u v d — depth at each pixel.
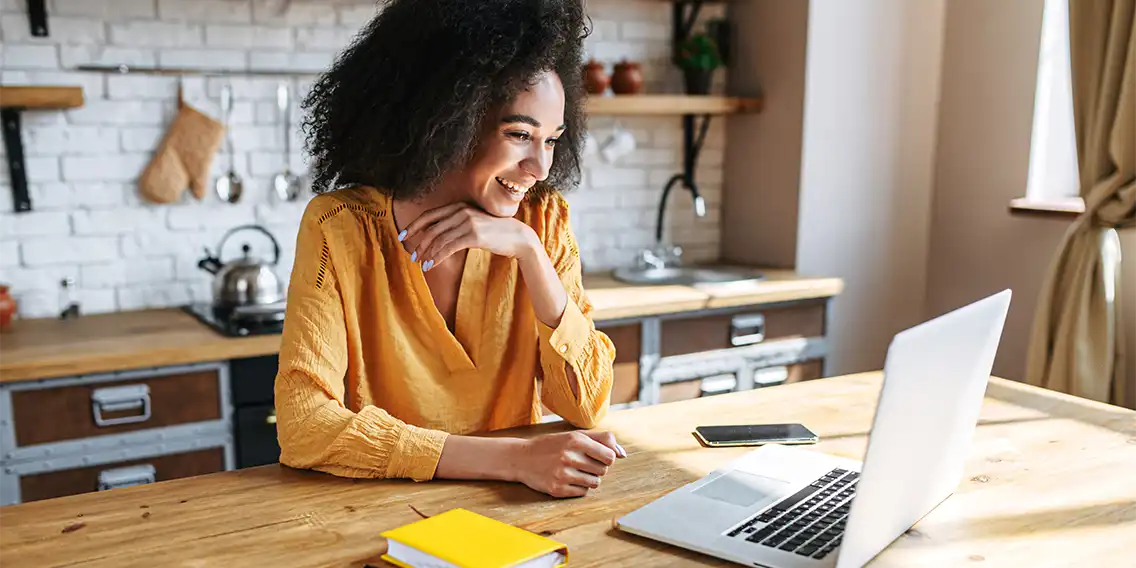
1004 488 1.29
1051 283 2.88
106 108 2.70
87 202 2.71
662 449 1.44
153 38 2.73
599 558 1.05
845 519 1.13
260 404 2.42
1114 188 2.72
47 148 2.64
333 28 2.97
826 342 3.26
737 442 1.46
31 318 2.66
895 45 3.49
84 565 1.03
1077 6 2.77
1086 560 1.06
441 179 1.45
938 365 1.04
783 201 3.46
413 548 1.01
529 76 1.42
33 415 2.16
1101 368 2.79
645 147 3.59
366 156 1.49
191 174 2.79
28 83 2.59
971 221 3.51
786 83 3.40
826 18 3.32
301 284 1.46
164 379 2.29
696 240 3.76
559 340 1.54
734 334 3.04
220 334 2.42
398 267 1.55
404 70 1.44
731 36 3.63
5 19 2.55
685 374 2.97
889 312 3.67
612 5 3.44
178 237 2.84
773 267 3.54
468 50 1.38
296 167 2.97
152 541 1.09
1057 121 3.26
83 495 1.24
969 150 3.50
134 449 2.28
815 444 1.47
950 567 1.04
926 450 1.09
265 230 2.81
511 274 1.63
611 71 3.46
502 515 1.18
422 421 1.58
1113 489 1.29
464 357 1.59
